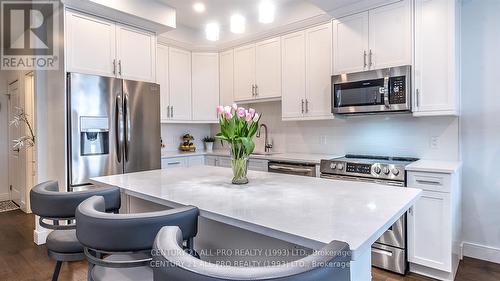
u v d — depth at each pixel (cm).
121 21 320
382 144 329
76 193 155
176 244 84
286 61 371
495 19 269
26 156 419
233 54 434
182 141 477
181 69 430
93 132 288
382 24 287
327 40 332
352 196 147
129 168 314
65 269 259
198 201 141
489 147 273
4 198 495
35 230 318
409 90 269
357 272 121
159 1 333
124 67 323
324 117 336
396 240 251
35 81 313
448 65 254
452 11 251
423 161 284
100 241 111
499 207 270
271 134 433
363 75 293
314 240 93
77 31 286
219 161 419
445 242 232
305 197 147
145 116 330
